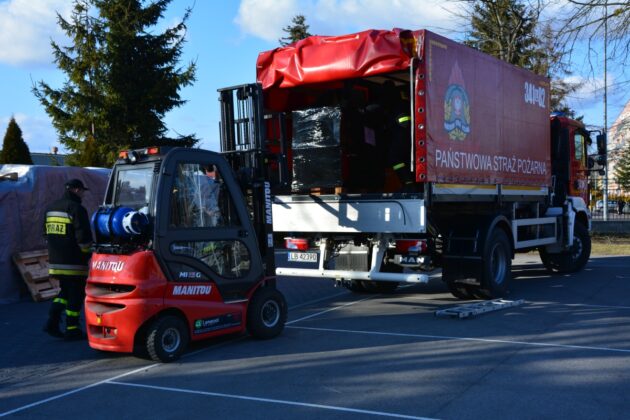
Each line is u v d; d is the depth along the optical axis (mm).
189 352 6789
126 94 25656
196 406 4988
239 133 7707
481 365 5895
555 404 4762
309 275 9188
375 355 6383
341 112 9062
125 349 6156
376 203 8547
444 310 8391
